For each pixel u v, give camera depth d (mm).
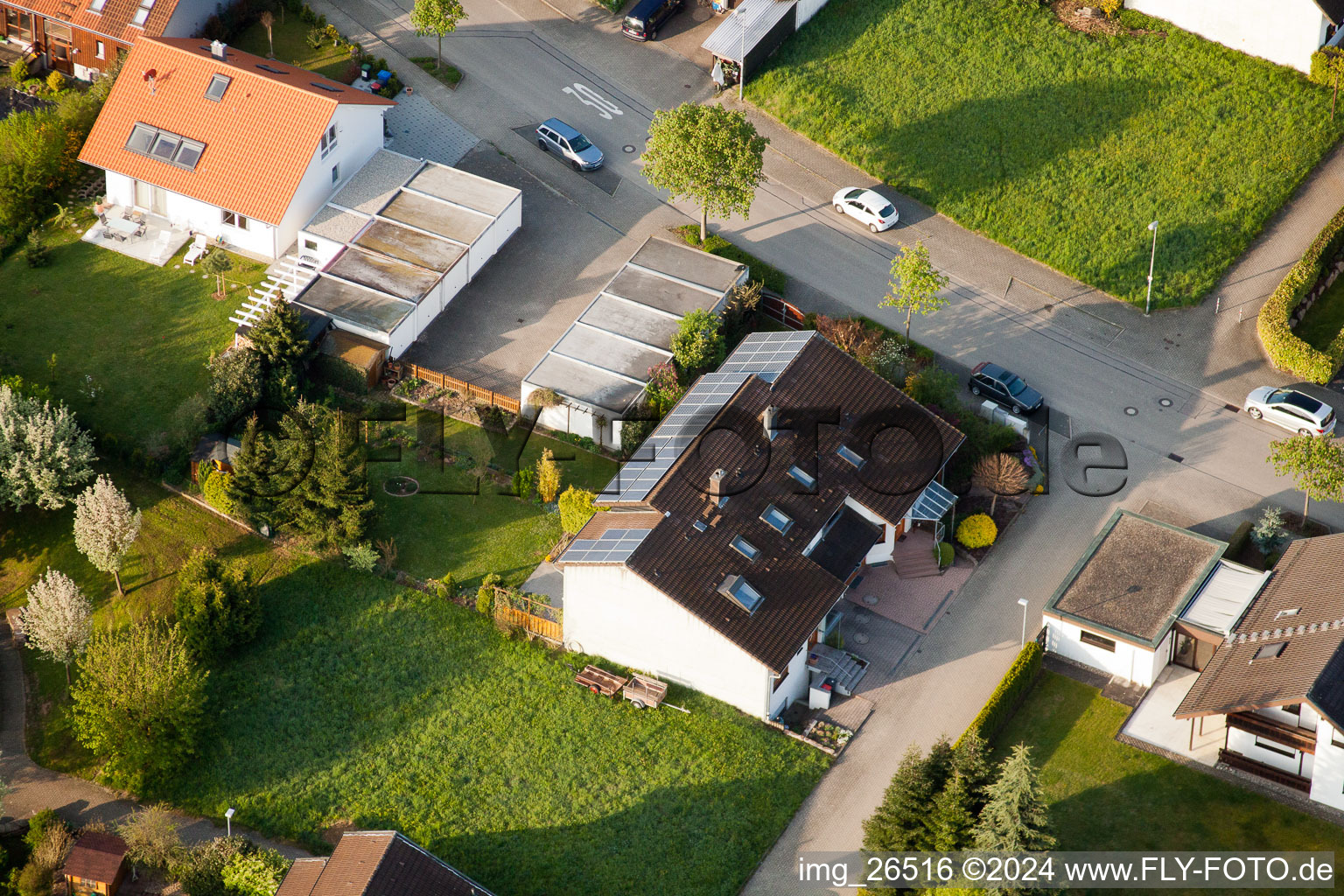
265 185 92438
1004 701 71500
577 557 73562
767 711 72688
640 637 74125
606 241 96875
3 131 96375
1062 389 88375
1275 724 67688
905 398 82062
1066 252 94875
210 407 84812
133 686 72312
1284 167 98000
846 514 78125
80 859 68375
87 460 83062
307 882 64625
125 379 88062
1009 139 100438
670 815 69750
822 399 80938
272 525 81312
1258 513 81438
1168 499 82500
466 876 65562
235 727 74062
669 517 74188
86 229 95750
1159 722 72125
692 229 97000
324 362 87375
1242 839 67250
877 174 100000
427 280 91062
